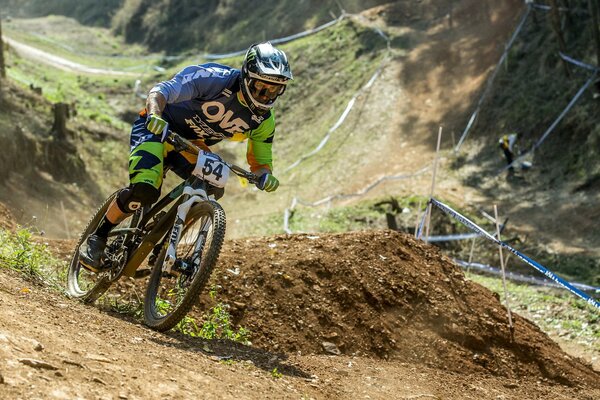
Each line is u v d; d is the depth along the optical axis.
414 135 38.16
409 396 5.92
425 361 7.72
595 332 14.52
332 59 50.69
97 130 39.41
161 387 4.10
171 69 62.28
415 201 29.28
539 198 28.30
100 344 4.61
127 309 6.70
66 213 27.94
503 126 34.38
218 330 7.05
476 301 8.62
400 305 8.11
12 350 3.86
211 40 67.94
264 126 6.26
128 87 56.25
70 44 74.38
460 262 19.58
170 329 6.22
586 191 27.67
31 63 60.31
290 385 5.18
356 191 33.59
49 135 33.06
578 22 35.09
